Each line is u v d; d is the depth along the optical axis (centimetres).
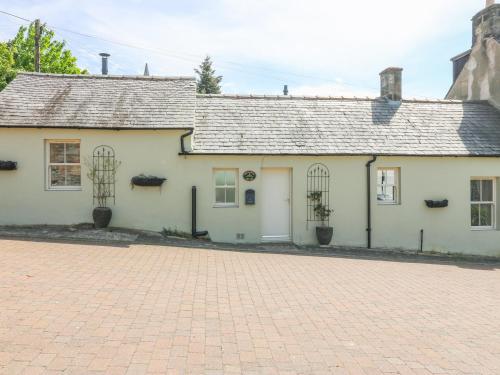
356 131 1363
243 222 1252
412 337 521
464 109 1549
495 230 1362
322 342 490
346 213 1296
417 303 676
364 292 726
